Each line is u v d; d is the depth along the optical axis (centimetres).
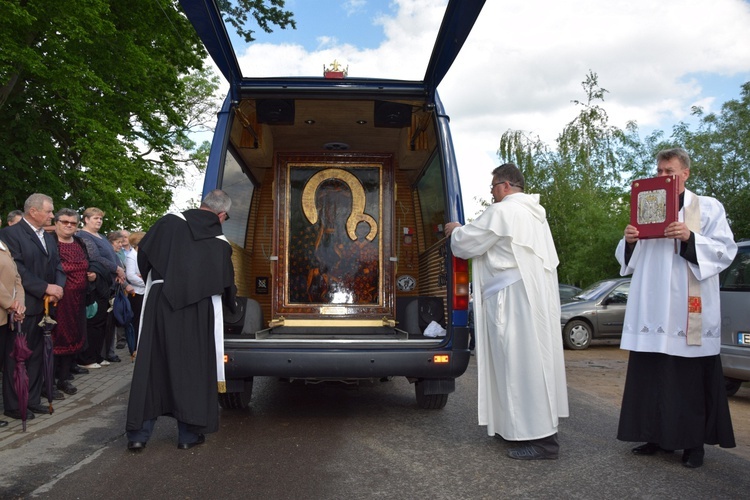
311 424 539
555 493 365
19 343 505
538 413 436
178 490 368
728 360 672
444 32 464
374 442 479
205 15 432
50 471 403
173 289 449
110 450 454
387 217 693
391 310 682
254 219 786
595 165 2806
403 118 639
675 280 429
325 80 548
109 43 1788
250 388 590
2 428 518
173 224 465
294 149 776
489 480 389
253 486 376
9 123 1862
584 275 2397
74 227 659
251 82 545
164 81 2058
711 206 440
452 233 485
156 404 450
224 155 531
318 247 688
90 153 1816
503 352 452
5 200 1823
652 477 397
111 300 886
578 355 1141
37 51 1709
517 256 453
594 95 2848
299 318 671
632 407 444
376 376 498
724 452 468
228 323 577
